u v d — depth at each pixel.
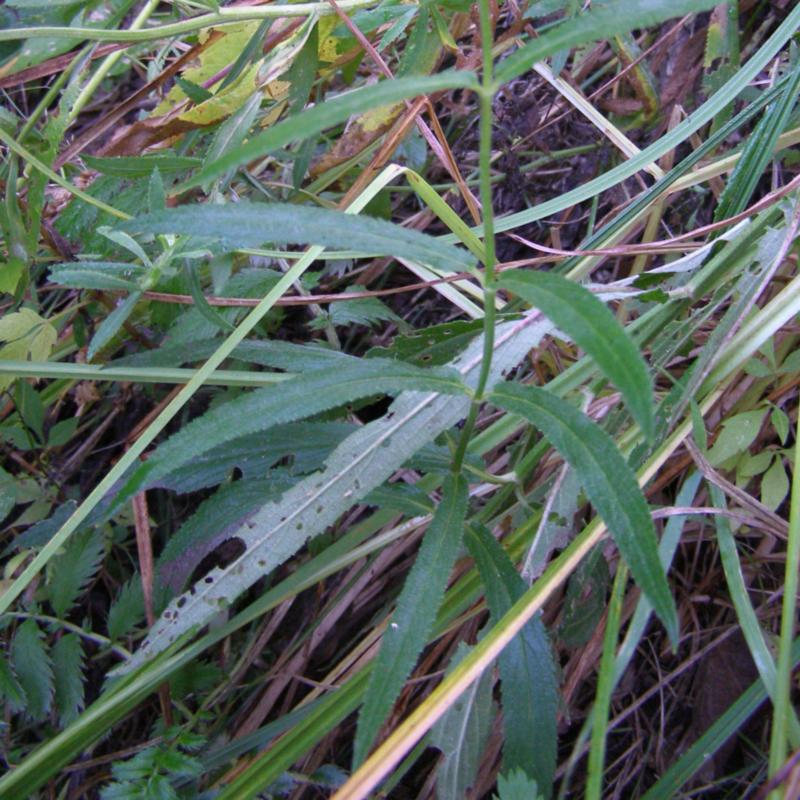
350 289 0.49
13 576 0.44
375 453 0.33
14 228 0.41
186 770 0.34
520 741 0.30
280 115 0.48
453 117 0.56
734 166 0.44
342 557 0.38
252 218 0.24
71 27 0.40
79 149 0.46
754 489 0.41
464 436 0.29
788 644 0.28
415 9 0.40
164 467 0.26
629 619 0.41
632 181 0.52
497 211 0.56
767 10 0.52
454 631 0.41
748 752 0.41
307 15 0.42
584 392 0.38
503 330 0.36
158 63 0.51
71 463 0.48
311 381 0.27
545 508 0.35
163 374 0.39
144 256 0.35
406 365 0.28
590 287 0.39
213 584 0.32
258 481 0.34
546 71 0.50
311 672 0.45
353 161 0.47
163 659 0.36
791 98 0.38
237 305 0.41
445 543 0.28
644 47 0.54
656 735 0.42
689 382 0.36
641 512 0.24
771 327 0.36
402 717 0.39
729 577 0.32
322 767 0.39
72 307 0.44
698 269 0.40
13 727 0.43
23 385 0.45
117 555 0.46
